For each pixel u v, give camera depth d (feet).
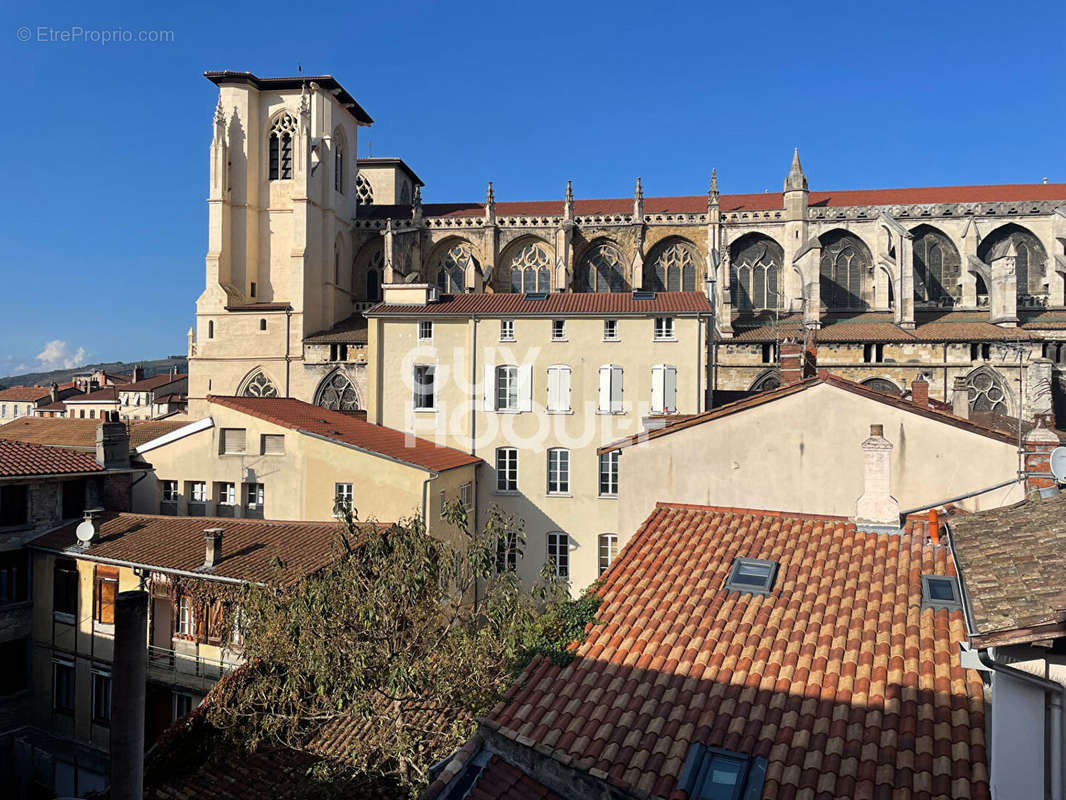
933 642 47.98
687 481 84.99
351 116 265.34
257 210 247.91
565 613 55.62
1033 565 35.01
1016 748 31.40
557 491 147.33
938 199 236.22
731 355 206.69
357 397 224.53
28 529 106.52
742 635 50.67
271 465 126.11
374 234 263.49
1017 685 31.48
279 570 85.10
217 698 65.62
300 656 60.18
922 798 35.53
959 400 140.67
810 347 129.80
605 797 40.16
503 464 148.87
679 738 41.83
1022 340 191.62
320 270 241.96
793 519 67.77
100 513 108.58
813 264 214.90
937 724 40.45
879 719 41.39
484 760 44.27
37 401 436.76
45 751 99.66
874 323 215.31
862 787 36.76
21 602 104.58
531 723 44.62
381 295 262.88
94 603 98.89
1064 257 217.15
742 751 40.34
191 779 67.31
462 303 159.12
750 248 241.96
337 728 71.31
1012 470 77.61
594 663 49.88
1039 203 225.76
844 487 81.00
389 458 120.88
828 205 240.12
